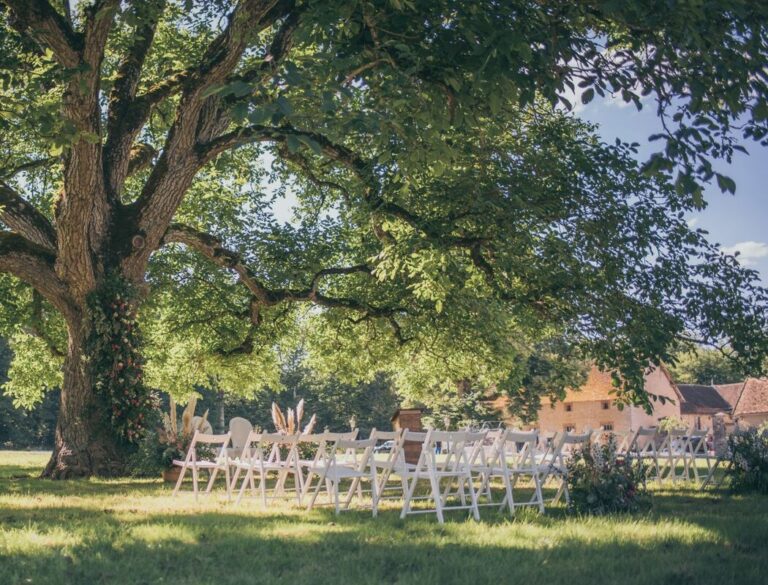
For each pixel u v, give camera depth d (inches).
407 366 1174.3
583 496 353.1
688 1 292.0
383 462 354.3
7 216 623.8
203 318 933.2
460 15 345.7
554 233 622.5
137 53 670.5
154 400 622.8
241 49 555.5
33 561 213.2
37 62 552.7
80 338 610.9
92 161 534.0
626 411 2305.6
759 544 264.2
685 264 625.6
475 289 732.7
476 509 332.8
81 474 594.9
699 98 305.0
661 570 209.0
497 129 430.0
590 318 593.0
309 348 1064.2
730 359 625.0
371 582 190.1
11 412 2541.8
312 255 885.2
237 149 922.1
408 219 631.8
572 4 339.3
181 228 714.2
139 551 232.8
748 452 502.3
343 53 370.0
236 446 454.0
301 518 329.7
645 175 272.7
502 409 1897.1
